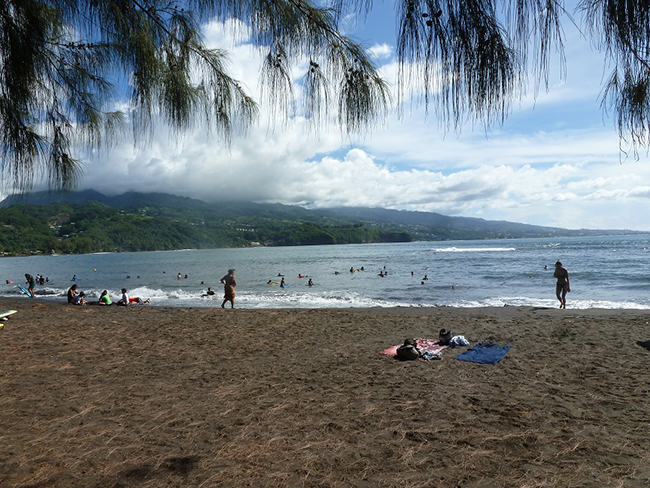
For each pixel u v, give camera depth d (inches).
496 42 38.3
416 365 260.8
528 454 133.3
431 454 134.2
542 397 193.6
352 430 155.5
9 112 66.6
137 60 69.6
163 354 290.4
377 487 113.5
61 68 69.8
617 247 3727.9
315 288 1189.7
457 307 695.1
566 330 384.2
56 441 144.3
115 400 190.7
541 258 2443.4
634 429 152.6
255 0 63.2
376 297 944.3
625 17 43.9
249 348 313.9
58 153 71.4
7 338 341.1
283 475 120.2
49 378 226.1
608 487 111.5
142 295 1068.5
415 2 40.9
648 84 45.8
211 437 148.9
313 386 215.0
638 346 307.4
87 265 3346.5
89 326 408.8
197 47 73.5
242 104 77.3
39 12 65.8
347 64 64.1
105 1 65.4
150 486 113.4
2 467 124.0
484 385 215.9
